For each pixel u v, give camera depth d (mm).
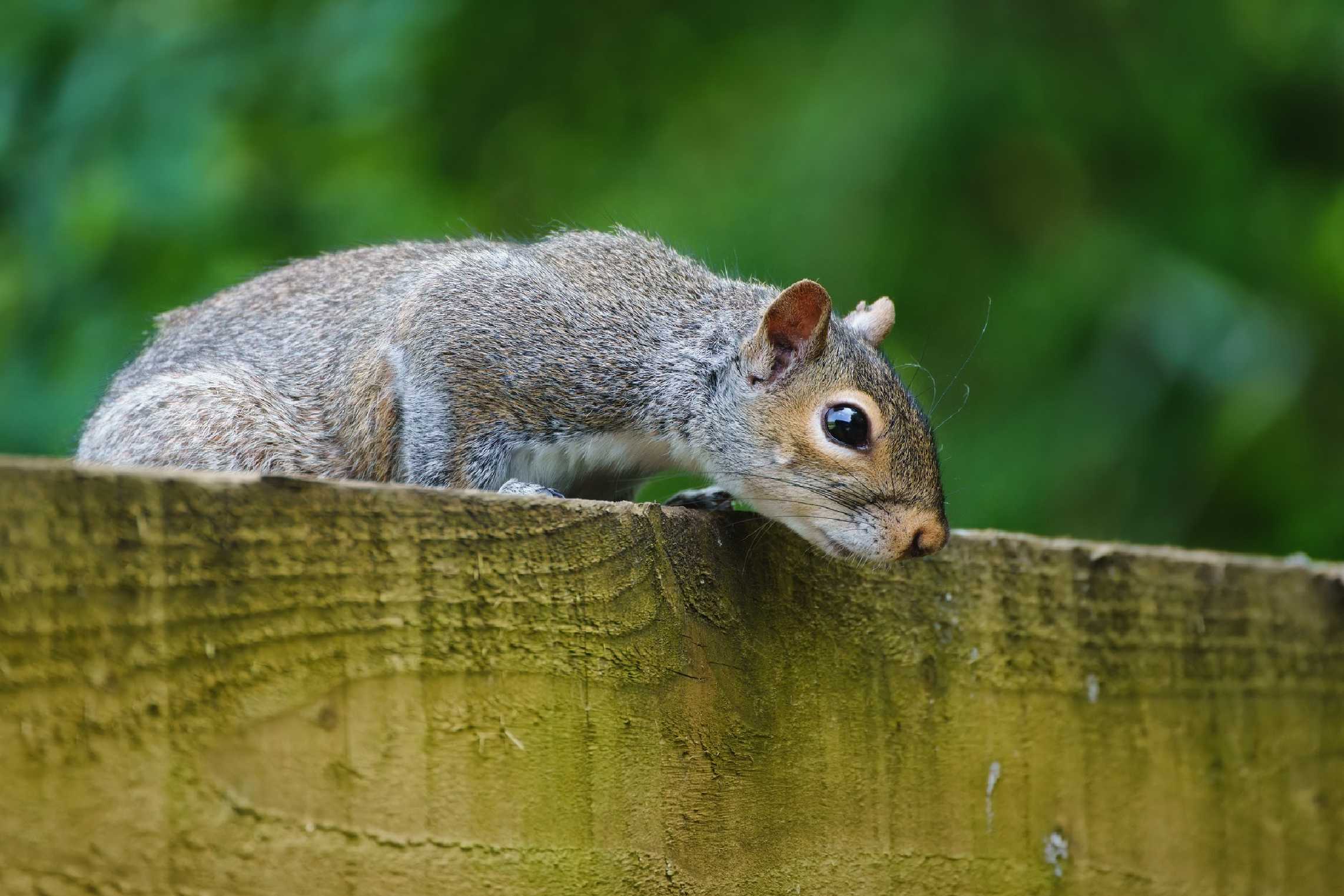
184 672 4293
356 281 8594
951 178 16672
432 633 4895
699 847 5738
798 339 8047
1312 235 16781
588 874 5254
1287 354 16188
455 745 4914
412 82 15227
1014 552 7168
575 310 8344
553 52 17188
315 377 8297
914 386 13312
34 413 12117
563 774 5223
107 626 4156
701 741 5820
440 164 16891
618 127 17438
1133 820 7375
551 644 5242
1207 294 16125
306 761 4535
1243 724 7832
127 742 4160
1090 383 16141
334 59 13875
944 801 6727
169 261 13164
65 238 12719
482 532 5074
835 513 7230
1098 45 17078
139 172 12742
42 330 12734
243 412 8070
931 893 6617
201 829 4277
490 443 8219
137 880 4141
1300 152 17359
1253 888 7750
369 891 4629
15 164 12898
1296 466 16281
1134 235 16656
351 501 4734
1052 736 7164
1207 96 17078
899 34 16844
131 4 13664
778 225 16328
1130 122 16984
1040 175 17219
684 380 8359
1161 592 7617
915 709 6695
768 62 17328
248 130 14266
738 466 8148
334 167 14977
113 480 4203
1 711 3947
